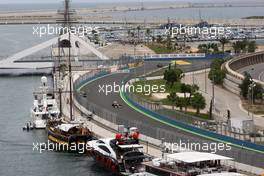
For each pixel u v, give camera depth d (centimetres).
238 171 15212
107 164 16988
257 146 17400
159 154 17275
